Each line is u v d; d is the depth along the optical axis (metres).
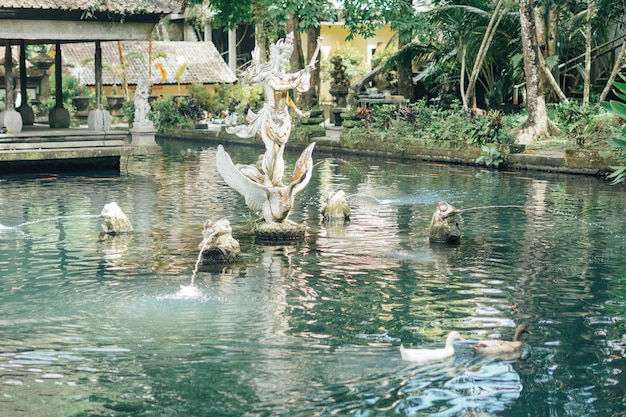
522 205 16.80
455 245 13.01
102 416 6.73
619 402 7.02
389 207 16.62
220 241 11.75
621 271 11.32
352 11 29.98
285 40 13.15
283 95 13.28
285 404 6.95
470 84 29.58
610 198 17.66
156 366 7.73
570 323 9.05
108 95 45.44
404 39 30.55
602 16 29.94
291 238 13.35
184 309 9.45
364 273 11.17
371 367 7.71
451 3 31.52
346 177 21.58
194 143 33.38
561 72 31.67
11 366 7.73
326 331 8.72
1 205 16.64
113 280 10.75
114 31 23.69
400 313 9.38
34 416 6.73
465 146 24.67
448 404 6.97
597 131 22.69
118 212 13.79
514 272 11.26
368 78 36.00
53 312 9.35
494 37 31.09
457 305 9.70
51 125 26.30
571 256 12.21
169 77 47.72
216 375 7.52
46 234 13.70
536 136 25.42
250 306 9.59
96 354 8.02
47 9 22.50
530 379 7.48
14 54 43.22
